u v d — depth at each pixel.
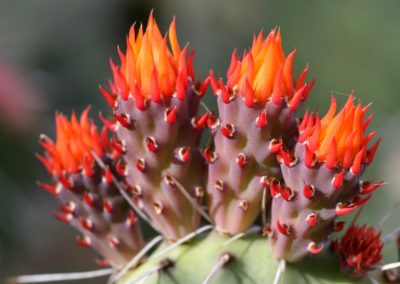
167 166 0.28
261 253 0.28
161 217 0.29
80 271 0.74
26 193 0.61
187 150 0.28
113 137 0.29
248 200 0.28
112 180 0.30
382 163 0.72
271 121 0.27
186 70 0.28
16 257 0.66
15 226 0.63
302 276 0.28
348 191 0.27
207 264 0.28
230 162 0.28
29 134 0.60
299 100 0.27
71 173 0.30
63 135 0.30
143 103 0.28
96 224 0.30
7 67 0.64
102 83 0.74
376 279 0.29
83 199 0.30
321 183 0.27
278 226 0.27
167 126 0.28
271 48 0.27
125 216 0.30
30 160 0.60
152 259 0.29
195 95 0.28
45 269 0.69
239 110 0.27
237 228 0.29
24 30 0.74
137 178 0.29
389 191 0.69
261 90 0.27
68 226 0.73
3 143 0.59
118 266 0.31
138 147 0.28
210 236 0.29
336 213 0.27
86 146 0.30
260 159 0.28
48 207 0.67
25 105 0.61
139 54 0.28
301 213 0.27
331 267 0.29
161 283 0.28
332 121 0.27
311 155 0.27
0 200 0.60
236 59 0.28
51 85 0.69
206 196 0.29
